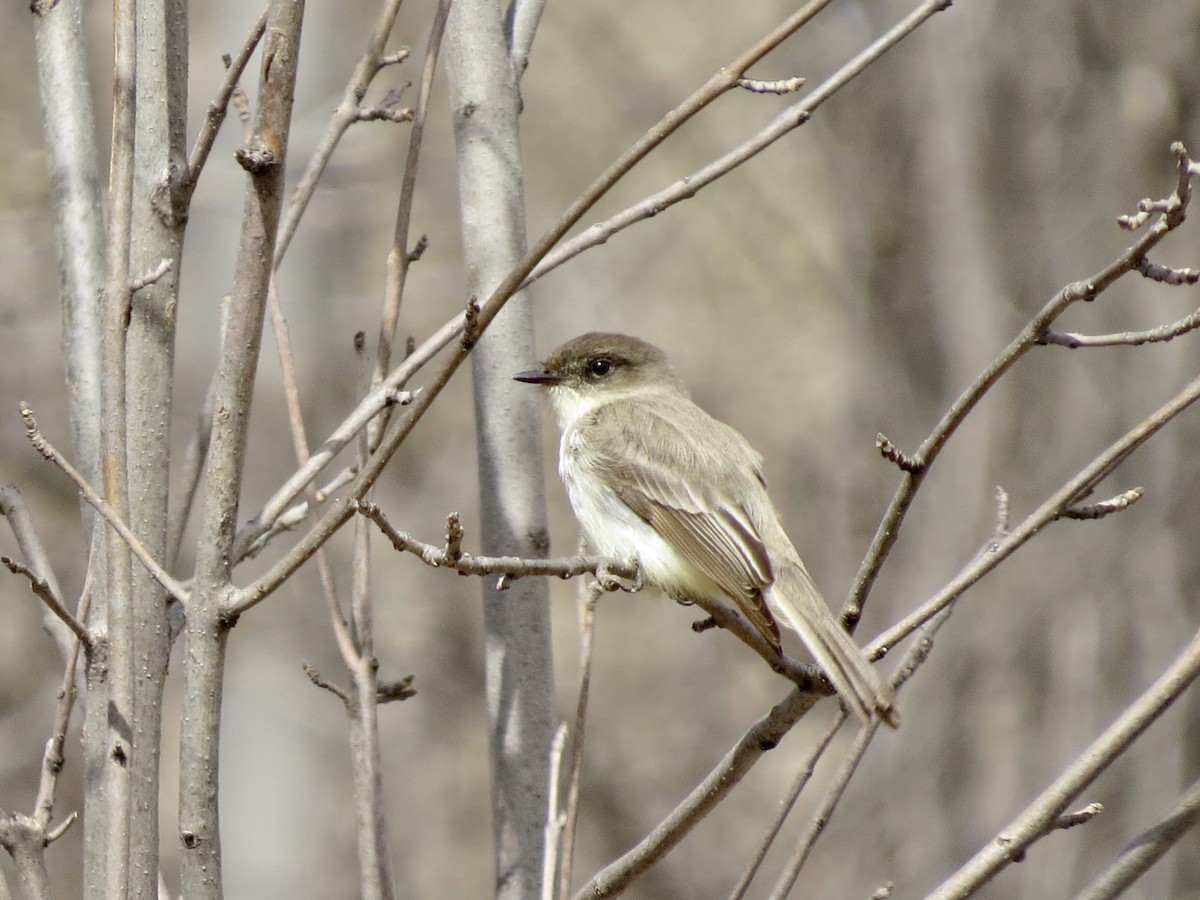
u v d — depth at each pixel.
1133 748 12.96
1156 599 13.41
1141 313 13.88
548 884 5.21
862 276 16.25
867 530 16.08
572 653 19.02
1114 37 14.72
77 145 6.00
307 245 15.35
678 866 16.20
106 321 4.91
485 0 6.68
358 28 16.72
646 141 4.68
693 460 7.42
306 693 14.98
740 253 21.72
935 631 5.53
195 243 14.95
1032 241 14.90
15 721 14.85
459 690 17.64
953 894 4.80
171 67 5.51
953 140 15.33
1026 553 13.94
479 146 6.59
